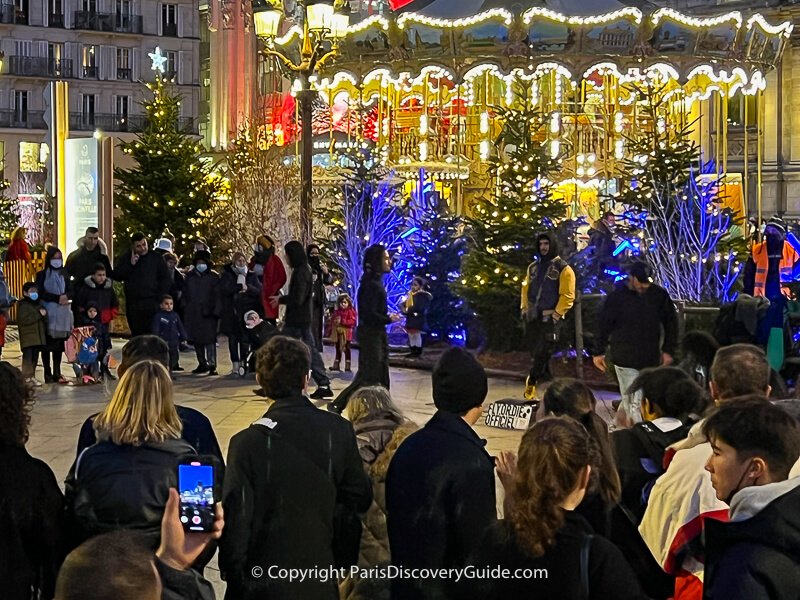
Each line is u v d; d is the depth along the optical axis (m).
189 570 4.05
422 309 19.09
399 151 28.58
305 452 4.79
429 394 15.38
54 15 61.47
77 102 61.97
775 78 41.12
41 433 12.27
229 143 46.66
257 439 4.77
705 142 40.91
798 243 20.75
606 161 26.09
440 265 20.38
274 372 4.95
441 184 27.47
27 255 25.05
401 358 19.06
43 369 18.44
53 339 16.28
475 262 18.56
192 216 28.94
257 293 17.48
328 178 26.67
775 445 3.36
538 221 18.36
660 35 21.59
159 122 29.31
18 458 4.73
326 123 33.59
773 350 11.59
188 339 17.84
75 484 4.73
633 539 4.30
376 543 5.25
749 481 3.38
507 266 18.11
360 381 13.16
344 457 4.90
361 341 13.18
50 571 4.79
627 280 11.62
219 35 53.31
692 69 22.05
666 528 4.42
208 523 4.11
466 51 21.95
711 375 5.33
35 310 16.00
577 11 21.91
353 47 22.77
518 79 22.12
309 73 18.47
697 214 19.67
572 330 15.87
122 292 23.20
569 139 27.55
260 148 30.42
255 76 52.94
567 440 3.53
